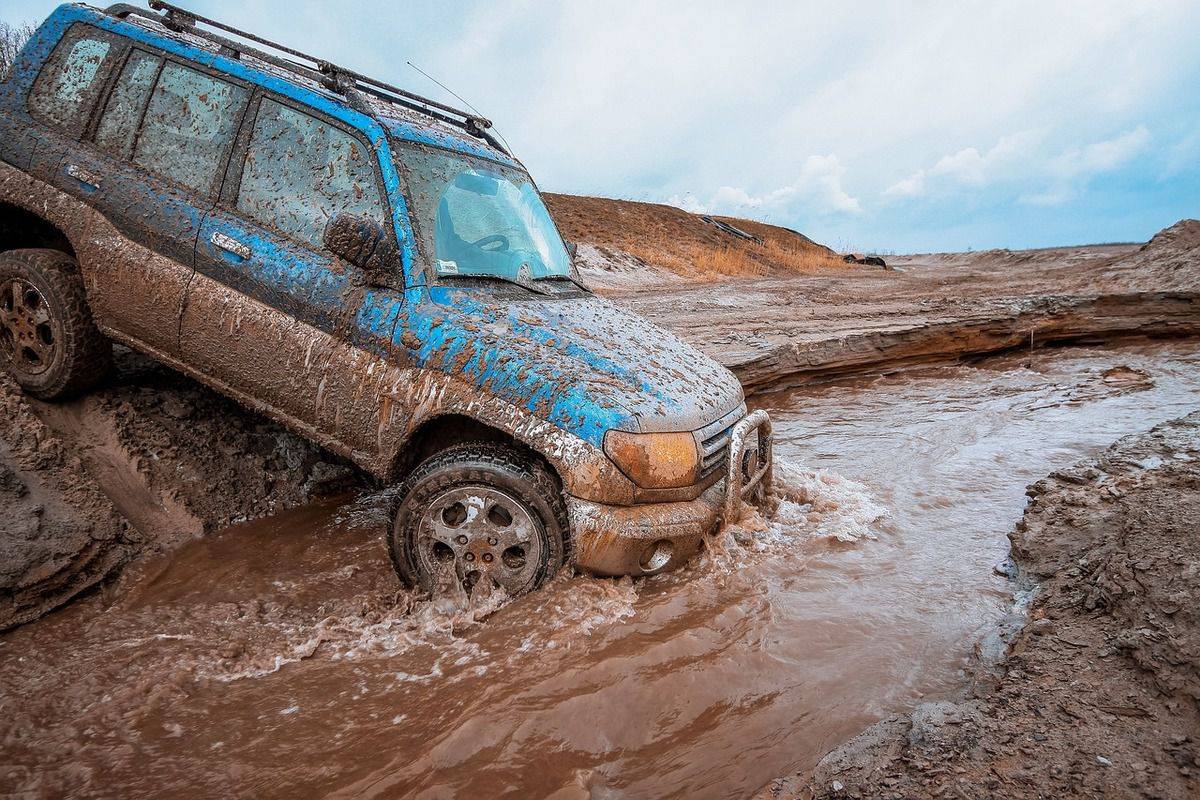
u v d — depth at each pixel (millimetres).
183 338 4016
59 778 2338
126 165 4191
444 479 3414
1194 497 3754
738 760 2436
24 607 3295
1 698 2738
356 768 2389
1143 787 2131
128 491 4109
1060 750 2316
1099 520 3895
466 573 3438
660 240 34000
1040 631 3051
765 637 3119
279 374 3832
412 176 3871
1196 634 2637
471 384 3449
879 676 2885
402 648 3123
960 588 3639
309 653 3082
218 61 4188
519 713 2605
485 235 4117
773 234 52531
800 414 7379
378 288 3680
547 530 3371
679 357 4168
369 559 3998
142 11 4652
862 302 17125
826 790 2266
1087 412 7027
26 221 4664
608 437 3316
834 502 4672
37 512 3570
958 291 19766
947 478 5328
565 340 3646
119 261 4059
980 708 2580
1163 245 17938
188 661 3006
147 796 2270
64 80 4414
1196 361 9047
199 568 3832
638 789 2312
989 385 8492
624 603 3305
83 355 4227
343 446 3760
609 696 2701
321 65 4555
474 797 2246
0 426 3920
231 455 4684
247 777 2350
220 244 3910
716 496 3826
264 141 4020
